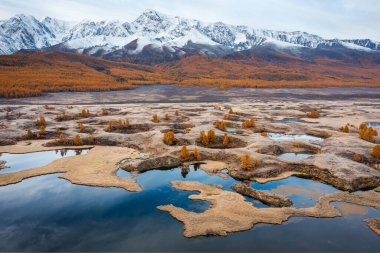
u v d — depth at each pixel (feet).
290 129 339.16
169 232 137.28
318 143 269.85
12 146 270.46
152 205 161.48
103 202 165.27
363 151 238.89
